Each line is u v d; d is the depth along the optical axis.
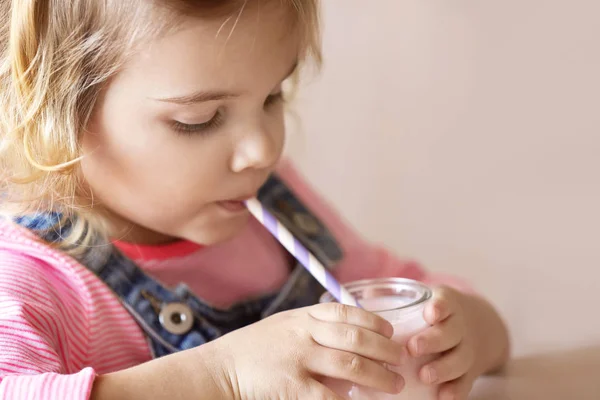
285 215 1.88
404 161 2.47
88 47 1.39
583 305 1.95
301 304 1.79
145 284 1.59
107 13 1.36
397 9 2.56
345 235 1.97
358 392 1.24
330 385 1.26
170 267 1.67
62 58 1.41
